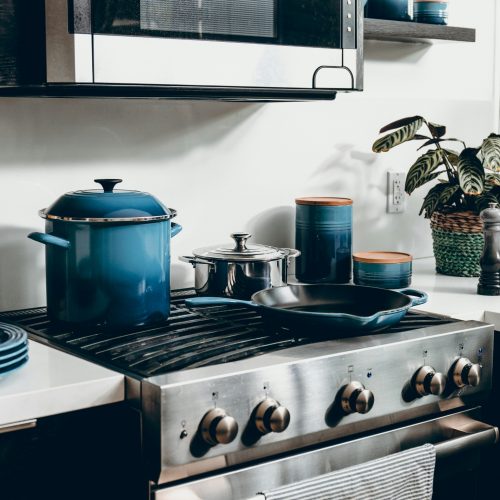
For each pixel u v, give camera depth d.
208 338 1.47
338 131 2.20
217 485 1.25
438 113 2.41
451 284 2.04
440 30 2.09
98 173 1.80
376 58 2.25
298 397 1.31
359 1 1.67
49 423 1.20
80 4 1.34
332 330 1.45
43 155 1.73
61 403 1.19
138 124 1.85
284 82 1.58
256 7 1.53
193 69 1.46
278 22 1.56
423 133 2.39
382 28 1.96
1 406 1.14
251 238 2.06
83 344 1.43
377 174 2.30
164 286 1.56
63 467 1.22
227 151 1.99
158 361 1.32
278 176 2.09
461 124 2.47
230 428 1.21
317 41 1.62
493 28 2.52
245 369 1.26
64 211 1.48
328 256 2.00
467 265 2.13
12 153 1.69
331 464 1.38
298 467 1.34
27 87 1.44
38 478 1.20
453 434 1.56
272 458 1.32
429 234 2.45
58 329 1.54
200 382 1.21
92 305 1.49
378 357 1.41
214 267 1.72
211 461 1.25
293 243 2.15
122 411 1.26
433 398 1.50
